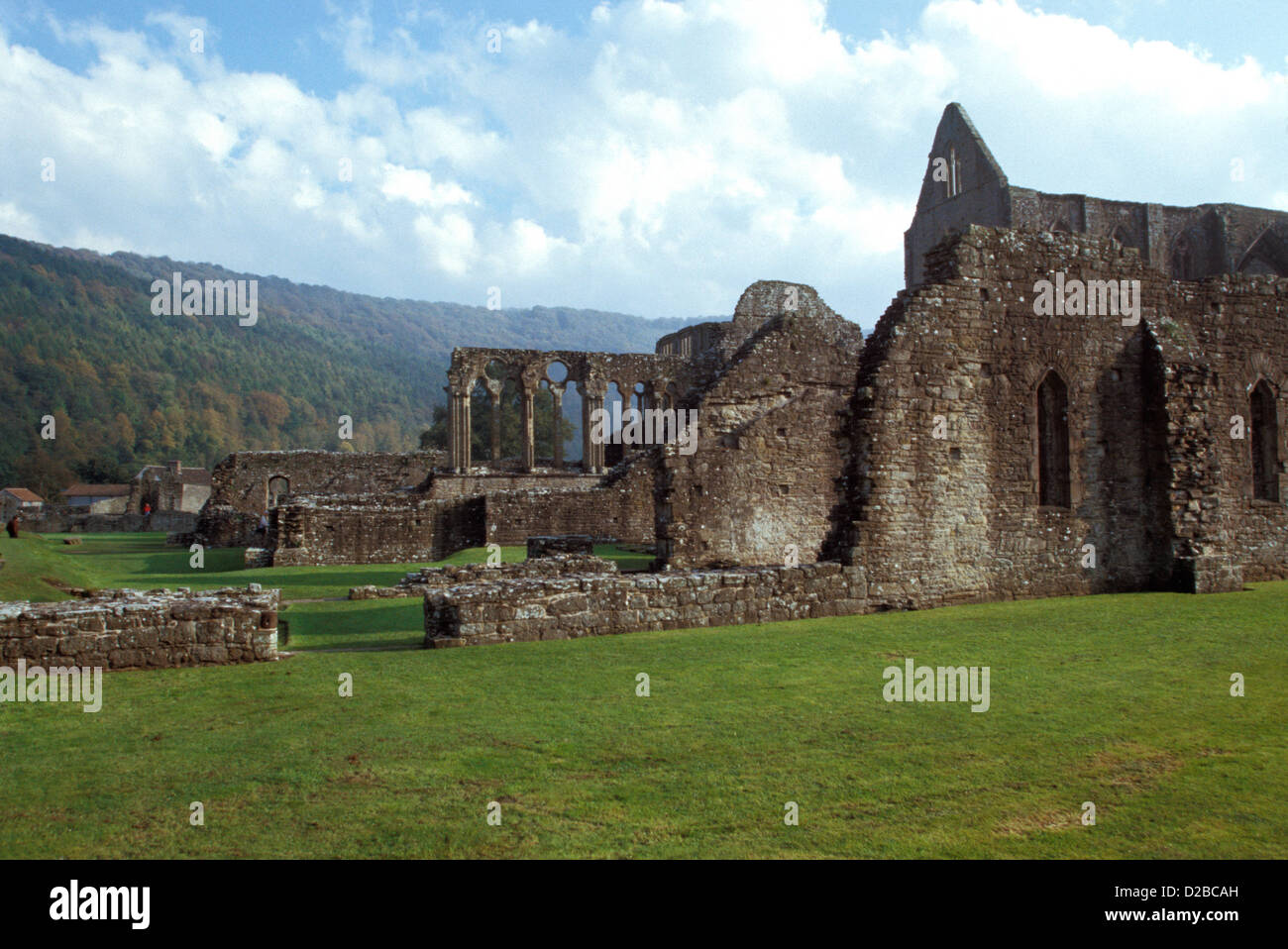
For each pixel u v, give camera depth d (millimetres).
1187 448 19188
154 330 178125
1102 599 17625
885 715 9227
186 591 14672
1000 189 47156
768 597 15086
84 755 7844
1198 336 21188
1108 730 8852
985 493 17734
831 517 17594
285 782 7234
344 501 32375
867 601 16141
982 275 18031
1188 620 14914
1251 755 8203
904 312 17250
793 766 7773
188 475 97312
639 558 26500
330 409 183500
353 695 9844
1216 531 19188
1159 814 6926
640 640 13039
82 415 132500
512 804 6840
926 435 17156
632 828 6477
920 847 6305
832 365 31453
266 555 31344
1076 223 47750
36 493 103375
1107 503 19109
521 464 50281
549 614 13281
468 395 47375
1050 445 19094
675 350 57781
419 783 7238
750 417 29688
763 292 48531
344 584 23438
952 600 17125
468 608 12758
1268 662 11805
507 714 9133
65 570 24203
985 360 17938
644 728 8719
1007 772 7719
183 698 9703
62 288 174250
